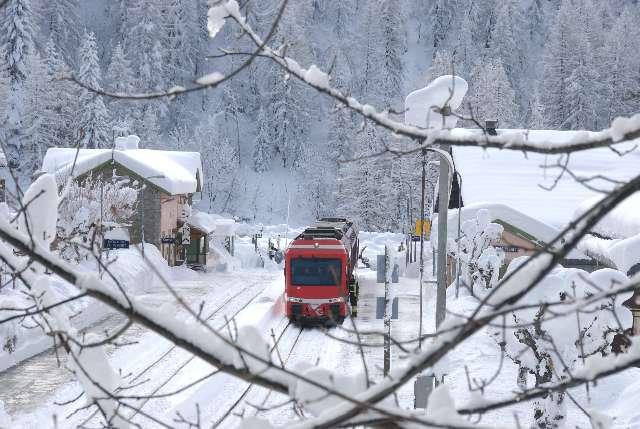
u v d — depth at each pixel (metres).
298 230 95.88
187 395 20.48
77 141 3.94
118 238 46.16
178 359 25.44
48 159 49.53
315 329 30.59
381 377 22.70
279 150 143.25
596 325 14.14
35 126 94.25
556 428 14.43
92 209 36.53
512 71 148.75
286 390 3.02
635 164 37.53
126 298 2.85
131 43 140.50
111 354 25.98
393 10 152.00
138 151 56.28
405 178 90.94
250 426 3.29
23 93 98.12
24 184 91.50
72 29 143.75
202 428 18.25
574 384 3.04
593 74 111.00
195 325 2.95
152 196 48.91
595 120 109.38
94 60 90.31
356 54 161.00
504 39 149.12
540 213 33.03
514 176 36.84
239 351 2.84
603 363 3.07
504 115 102.00
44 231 3.75
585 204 23.91
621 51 114.69
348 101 3.21
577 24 124.19
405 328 30.70
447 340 2.72
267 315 33.78
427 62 169.25
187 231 54.56
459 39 158.62
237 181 130.25
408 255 53.84
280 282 47.00
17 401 20.53
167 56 143.62
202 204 127.56
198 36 149.25
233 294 42.16
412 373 2.74
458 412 3.04
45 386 22.11
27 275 3.84
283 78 3.38
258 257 64.88
